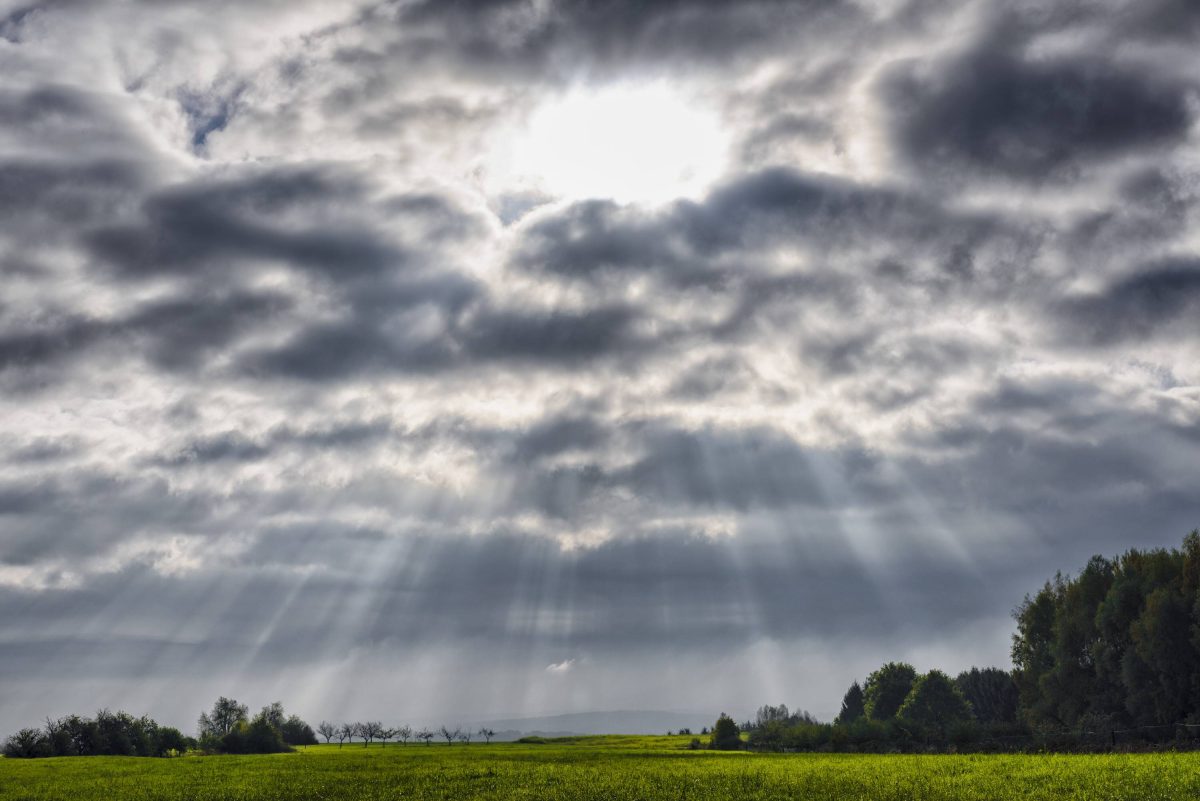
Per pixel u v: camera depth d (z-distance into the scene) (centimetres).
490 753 10306
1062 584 10319
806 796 4316
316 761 8719
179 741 13175
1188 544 8288
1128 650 8362
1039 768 5128
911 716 13088
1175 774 4344
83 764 8881
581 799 4544
